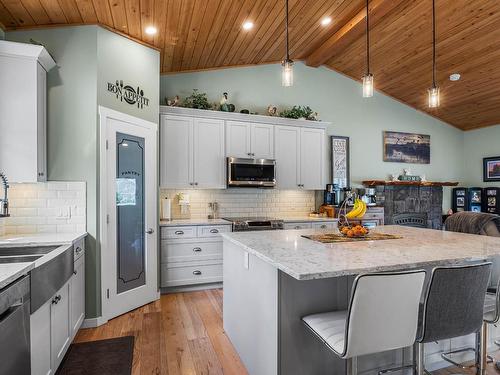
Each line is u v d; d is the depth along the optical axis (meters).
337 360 1.93
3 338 1.38
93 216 3.11
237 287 2.54
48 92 3.04
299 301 1.87
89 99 3.13
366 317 1.45
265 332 1.98
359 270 1.62
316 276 1.53
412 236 2.72
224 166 4.59
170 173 4.29
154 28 3.41
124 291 3.43
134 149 3.59
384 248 2.16
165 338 2.82
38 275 1.84
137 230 3.62
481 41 4.45
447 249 2.14
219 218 4.79
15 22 3.01
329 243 2.35
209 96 4.95
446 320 1.63
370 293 1.44
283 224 4.61
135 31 3.45
